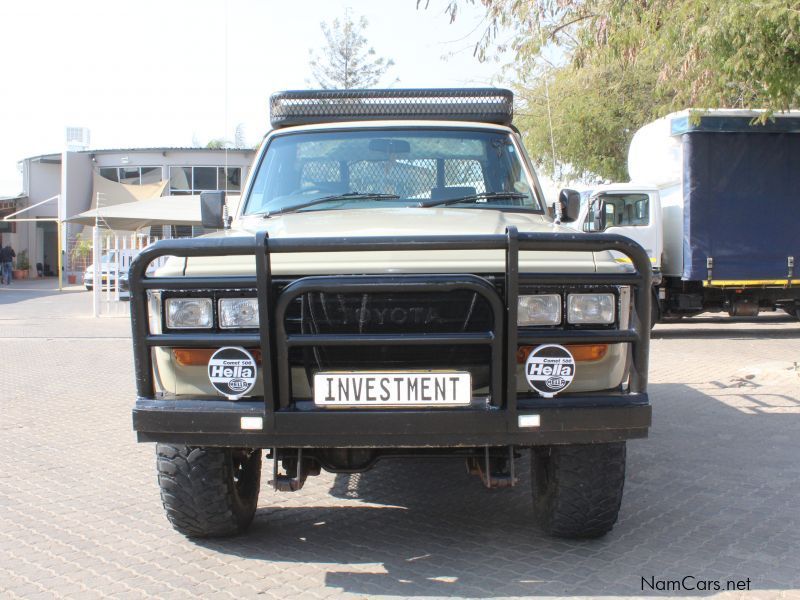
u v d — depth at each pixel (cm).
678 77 1022
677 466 567
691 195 1369
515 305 329
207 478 388
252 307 344
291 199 495
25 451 635
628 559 391
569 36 1195
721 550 404
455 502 491
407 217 429
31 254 4166
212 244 329
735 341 1377
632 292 348
